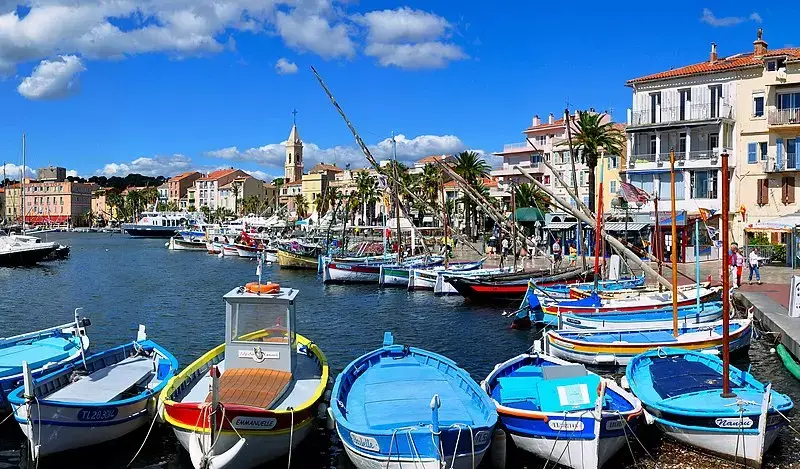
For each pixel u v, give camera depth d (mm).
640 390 17125
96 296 46969
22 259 74188
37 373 17359
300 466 15250
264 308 16703
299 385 16703
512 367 18734
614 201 66938
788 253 48375
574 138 62625
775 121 55219
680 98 60781
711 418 14586
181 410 14031
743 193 57281
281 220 120312
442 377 18047
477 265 53031
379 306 40812
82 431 15078
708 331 23906
